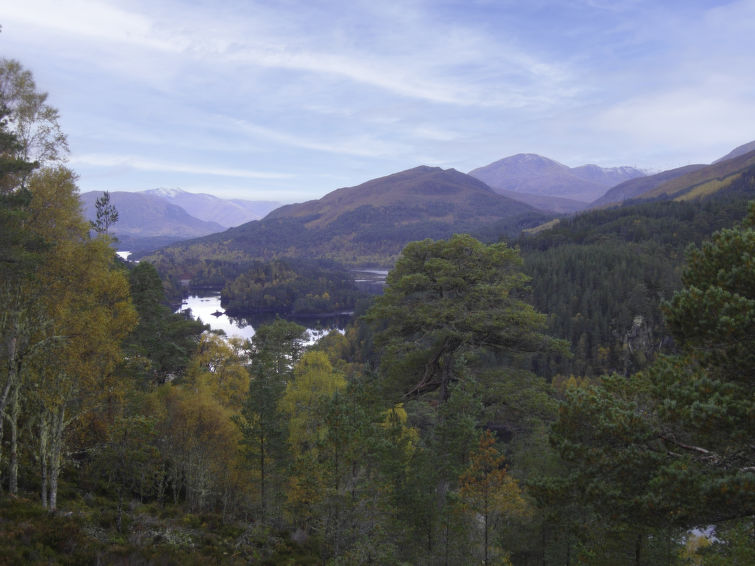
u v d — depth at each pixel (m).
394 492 21.69
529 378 24.81
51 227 19.98
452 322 23.66
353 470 19.38
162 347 39.28
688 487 9.32
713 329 10.26
